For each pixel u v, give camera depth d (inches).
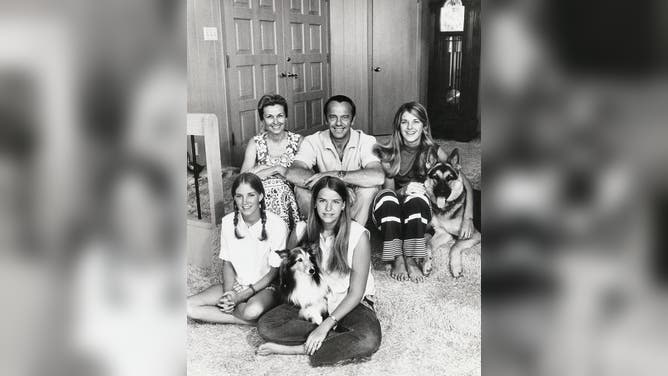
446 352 62.3
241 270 71.1
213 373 59.1
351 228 67.7
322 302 66.3
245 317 68.4
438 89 153.3
